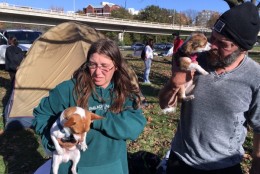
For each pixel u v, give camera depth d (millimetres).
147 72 5867
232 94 996
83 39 3188
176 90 1010
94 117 1001
